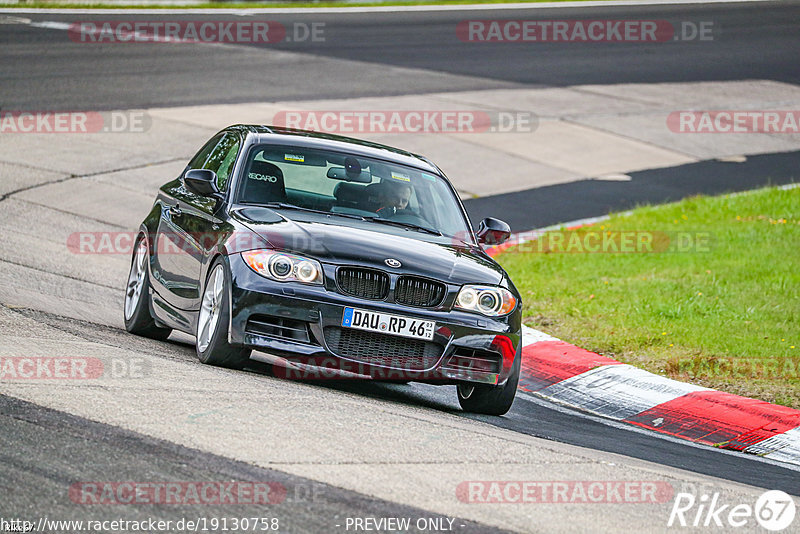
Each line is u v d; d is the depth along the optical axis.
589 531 16.94
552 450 22.17
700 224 55.19
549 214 59.00
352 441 20.20
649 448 25.52
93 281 39.28
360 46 107.50
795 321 38.28
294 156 29.64
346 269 25.00
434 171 31.44
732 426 28.50
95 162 60.34
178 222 29.89
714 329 37.25
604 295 41.91
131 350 26.69
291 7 133.00
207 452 18.44
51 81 79.56
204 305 26.64
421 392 29.39
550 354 34.22
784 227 53.81
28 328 27.69
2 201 50.53
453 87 91.25
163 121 70.94
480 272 26.50
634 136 80.38
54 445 18.05
